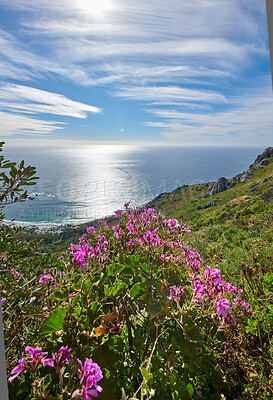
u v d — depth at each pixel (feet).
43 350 2.89
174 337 3.27
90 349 2.76
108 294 3.32
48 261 4.36
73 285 3.51
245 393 3.39
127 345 3.66
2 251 4.07
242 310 4.66
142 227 5.53
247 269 6.37
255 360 4.17
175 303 3.80
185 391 2.70
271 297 5.41
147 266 4.08
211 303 3.58
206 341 3.97
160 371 2.98
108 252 4.87
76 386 2.38
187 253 5.32
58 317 2.89
